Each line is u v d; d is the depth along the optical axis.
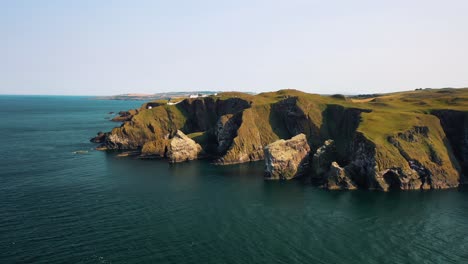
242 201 75.88
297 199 77.75
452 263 50.00
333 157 98.31
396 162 86.31
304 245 54.66
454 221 65.50
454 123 104.50
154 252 51.31
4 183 86.06
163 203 73.50
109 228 59.50
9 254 49.75
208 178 96.19
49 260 48.38
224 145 132.12
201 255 50.69
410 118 101.69
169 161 118.69
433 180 86.44
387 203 75.19
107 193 79.69
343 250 53.22
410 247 54.69
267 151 97.94
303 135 107.38
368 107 125.19
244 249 52.88
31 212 66.19
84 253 50.56
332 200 77.25
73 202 72.69
